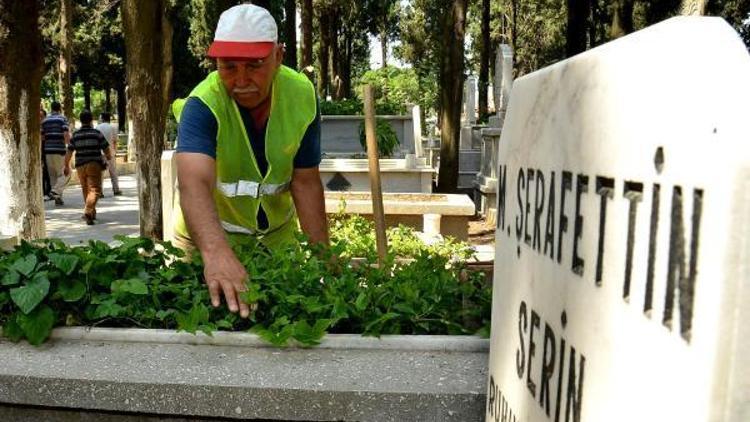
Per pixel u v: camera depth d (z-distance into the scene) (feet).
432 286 8.80
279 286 8.18
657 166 3.12
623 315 3.37
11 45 17.53
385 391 6.32
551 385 4.30
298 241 9.52
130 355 7.23
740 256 2.52
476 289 9.20
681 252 2.88
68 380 6.67
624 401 3.33
